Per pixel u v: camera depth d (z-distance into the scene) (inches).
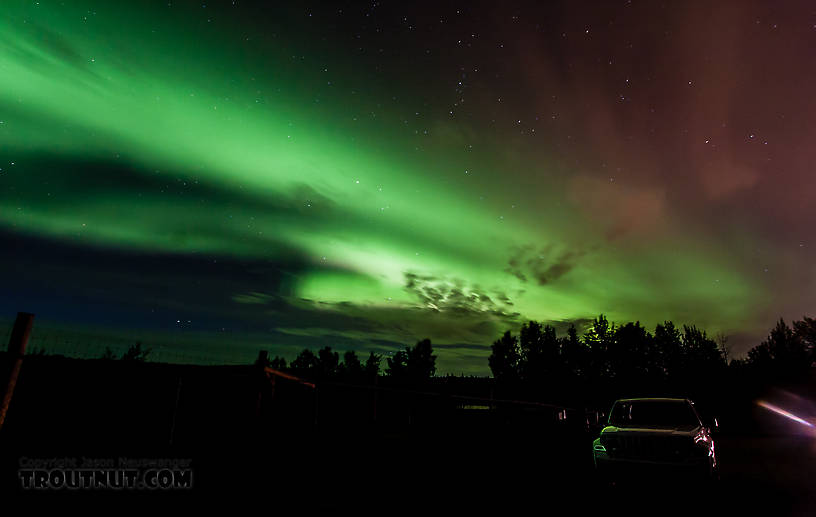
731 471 355.3
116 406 192.9
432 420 401.4
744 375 1284.4
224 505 175.8
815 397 1125.7
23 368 173.2
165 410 206.7
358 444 253.0
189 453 173.9
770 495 252.2
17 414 167.8
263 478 189.8
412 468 297.0
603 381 1397.6
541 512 204.2
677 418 299.7
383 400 375.2
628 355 1448.1
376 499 218.4
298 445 211.5
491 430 425.4
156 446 167.9
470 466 342.0
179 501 166.6
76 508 148.6
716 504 227.9
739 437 879.1
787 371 1277.1
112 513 154.3
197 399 212.1
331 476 226.7
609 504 223.3
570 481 289.9
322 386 242.5
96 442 165.6
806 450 564.1
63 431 175.6
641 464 255.9
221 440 183.2
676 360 1438.2
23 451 154.7
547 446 481.1
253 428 190.5
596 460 281.7
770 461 431.8
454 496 234.4
